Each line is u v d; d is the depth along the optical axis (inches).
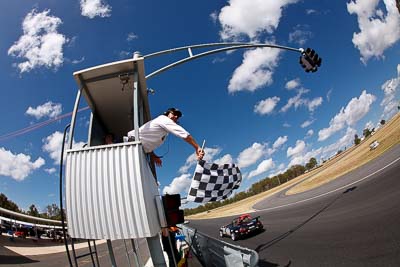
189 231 390.9
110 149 111.4
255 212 1312.7
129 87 133.0
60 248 1336.1
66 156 114.3
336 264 214.8
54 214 3774.6
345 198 575.2
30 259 911.0
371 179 670.5
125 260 532.1
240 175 158.6
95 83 127.6
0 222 1822.1
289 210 820.0
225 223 1186.0
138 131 114.0
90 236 108.0
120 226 105.3
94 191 108.8
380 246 220.7
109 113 153.9
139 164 108.2
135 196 105.7
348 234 294.5
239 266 144.6
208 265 244.5
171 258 154.6
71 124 119.3
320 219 459.2
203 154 123.5
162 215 118.1
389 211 319.3
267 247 372.8
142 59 120.3
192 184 153.0
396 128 1710.1
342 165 1795.0
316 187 1311.5
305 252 282.7
